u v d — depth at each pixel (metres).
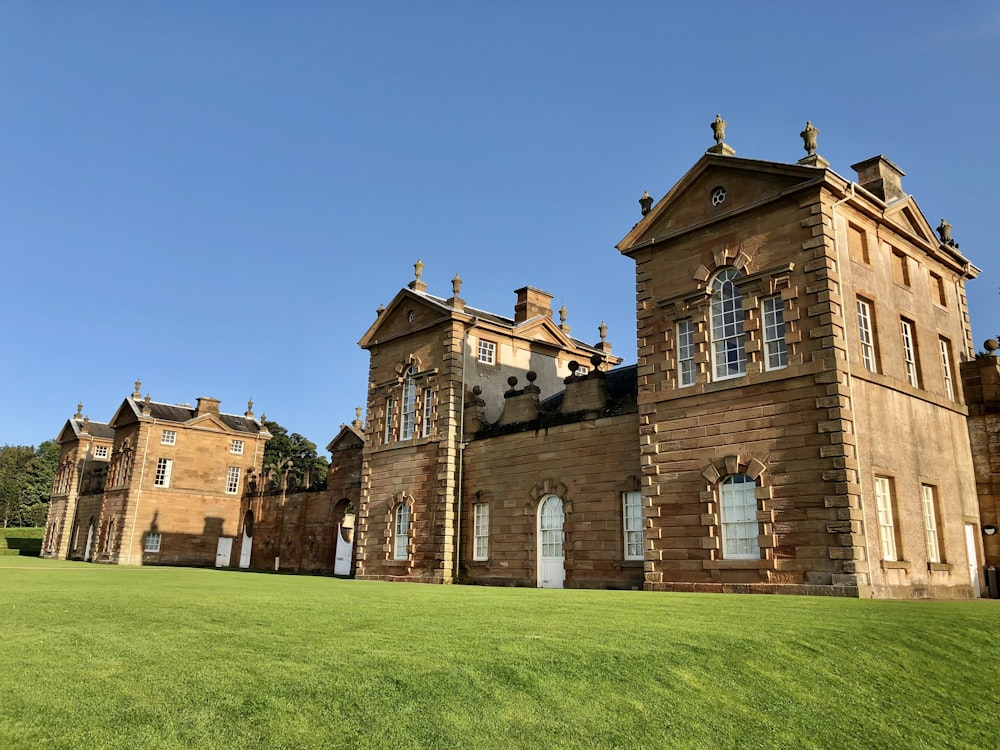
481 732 7.04
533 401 29.72
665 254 24.17
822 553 18.80
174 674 7.90
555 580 27.00
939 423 23.47
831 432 19.17
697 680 8.87
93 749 6.04
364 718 7.03
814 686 9.25
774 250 21.31
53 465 124.00
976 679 10.29
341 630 10.58
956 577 22.08
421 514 32.25
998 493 24.25
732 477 21.27
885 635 11.38
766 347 21.14
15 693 7.12
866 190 21.92
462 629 10.80
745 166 22.19
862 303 21.75
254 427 65.75
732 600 15.83
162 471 60.19
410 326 35.38
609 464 25.59
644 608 13.80
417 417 33.78
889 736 8.34
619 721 7.65
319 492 49.00
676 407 22.81
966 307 27.17
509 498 29.16
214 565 60.34
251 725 6.69
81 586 18.48
